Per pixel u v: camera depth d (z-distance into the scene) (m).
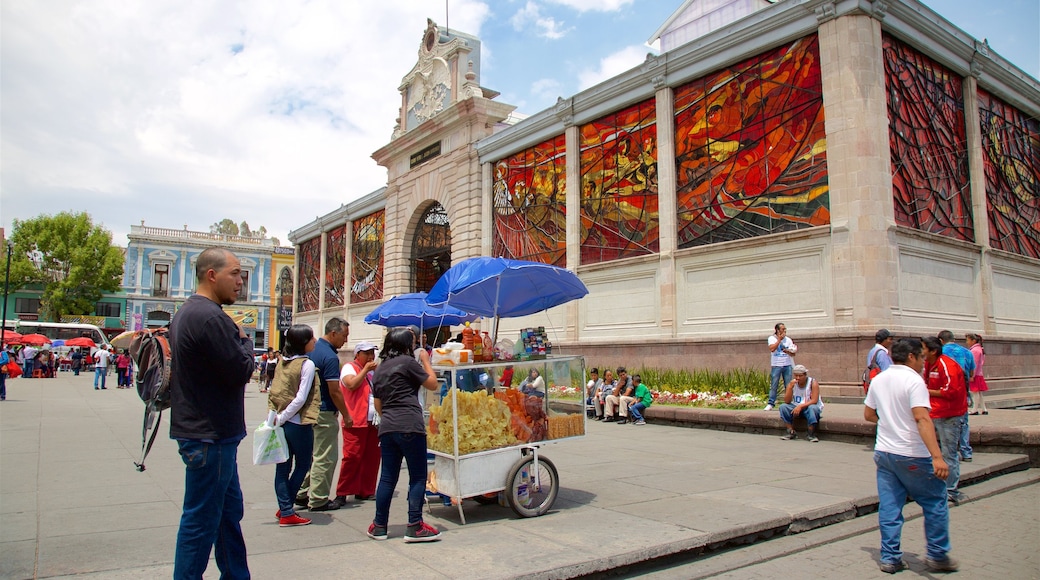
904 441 5.12
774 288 16.11
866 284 14.30
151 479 8.09
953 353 9.08
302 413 6.19
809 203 15.57
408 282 32.38
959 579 4.90
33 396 22.39
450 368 6.38
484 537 5.56
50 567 4.67
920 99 16.64
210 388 3.85
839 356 14.54
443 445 6.46
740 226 17.06
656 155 19.39
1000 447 9.27
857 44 14.93
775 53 16.61
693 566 5.20
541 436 6.82
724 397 14.56
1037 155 21.20
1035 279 19.86
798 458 9.53
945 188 17.00
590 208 21.66
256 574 4.56
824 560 5.36
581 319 21.62
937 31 16.70
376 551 5.16
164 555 4.98
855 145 14.69
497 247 25.94
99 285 54.19
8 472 8.51
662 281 18.75
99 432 12.61
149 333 4.25
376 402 5.77
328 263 40.75
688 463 9.21
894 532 5.08
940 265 16.23
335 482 8.40
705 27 21.58
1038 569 5.10
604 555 4.92
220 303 4.14
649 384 17.59
